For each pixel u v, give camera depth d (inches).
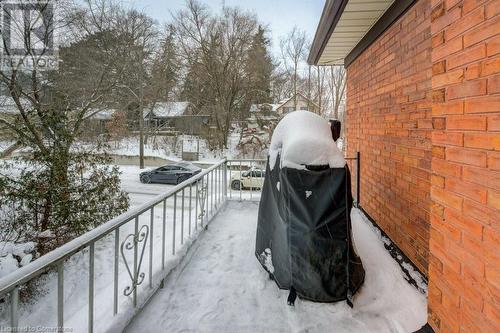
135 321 81.7
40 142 294.0
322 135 99.9
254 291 97.7
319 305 89.3
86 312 79.4
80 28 504.1
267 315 85.7
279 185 99.7
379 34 152.9
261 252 114.0
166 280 103.0
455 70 59.7
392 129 137.4
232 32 997.8
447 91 62.7
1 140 330.6
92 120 515.2
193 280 104.1
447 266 62.4
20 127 303.0
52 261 53.5
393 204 135.8
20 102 366.6
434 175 68.0
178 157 971.3
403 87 124.7
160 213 357.7
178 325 80.7
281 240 96.3
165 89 1081.4
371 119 171.2
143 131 932.6
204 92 1071.0
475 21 53.4
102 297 87.9
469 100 55.1
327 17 153.7
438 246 66.2
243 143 989.2
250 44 1018.7
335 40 189.2
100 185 310.8
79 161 306.0
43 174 281.1
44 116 298.7
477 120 52.8
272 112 1069.8
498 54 47.7
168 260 106.7
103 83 543.2
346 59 231.9
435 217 67.5
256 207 192.1
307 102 1127.6
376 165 162.1
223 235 145.4
